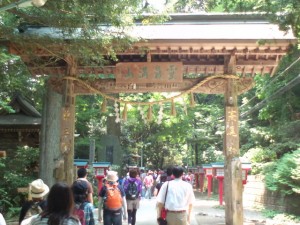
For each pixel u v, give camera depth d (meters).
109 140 25.05
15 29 9.68
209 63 11.23
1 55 10.42
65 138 10.73
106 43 8.76
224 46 9.98
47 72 11.43
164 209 6.90
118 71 10.98
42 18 8.20
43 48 9.34
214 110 29.89
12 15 10.22
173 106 11.34
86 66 10.81
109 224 8.13
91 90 11.22
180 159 53.47
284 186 15.79
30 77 13.29
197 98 34.19
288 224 13.98
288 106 19.89
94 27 8.47
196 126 31.91
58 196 3.63
